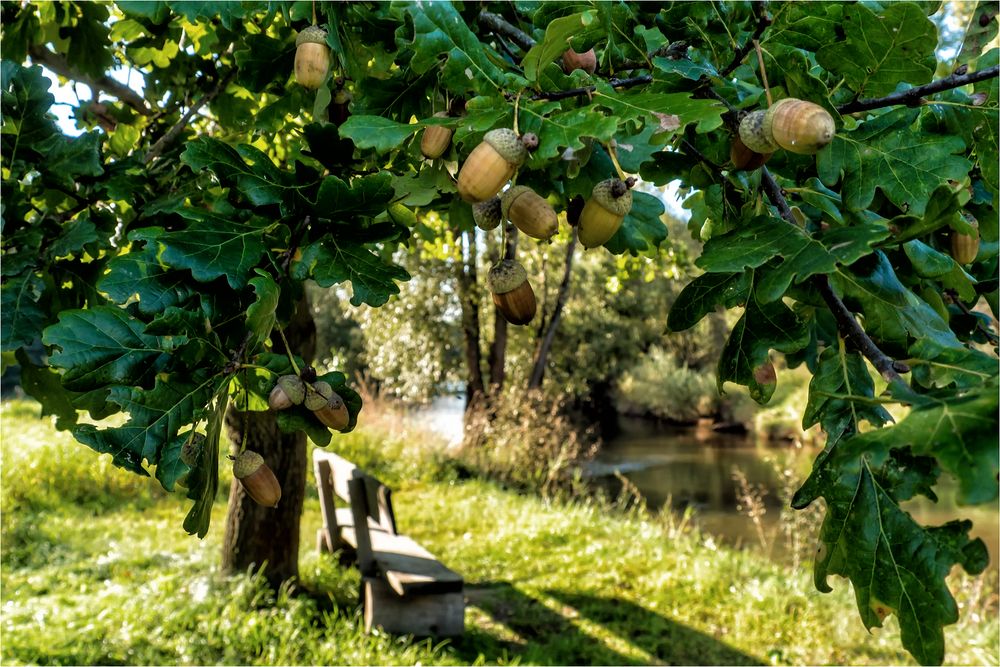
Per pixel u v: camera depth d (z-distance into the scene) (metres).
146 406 1.33
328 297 24.78
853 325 1.39
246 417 5.19
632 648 5.12
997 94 1.49
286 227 1.65
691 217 2.42
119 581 5.54
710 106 1.24
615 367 23.77
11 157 1.99
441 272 16.03
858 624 5.47
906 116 1.48
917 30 1.37
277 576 5.50
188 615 4.80
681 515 10.37
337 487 6.27
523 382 17.61
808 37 1.45
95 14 3.20
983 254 1.82
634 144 1.83
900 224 1.44
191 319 1.37
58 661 4.21
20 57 3.19
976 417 1.04
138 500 8.36
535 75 1.37
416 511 8.87
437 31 1.33
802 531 7.97
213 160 1.54
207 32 2.77
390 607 4.96
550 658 4.89
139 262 1.41
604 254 18.59
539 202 1.57
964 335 2.07
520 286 1.68
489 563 6.83
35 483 7.92
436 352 16.55
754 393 1.57
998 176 1.50
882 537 1.28
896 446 1.07
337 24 1.72
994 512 9.22
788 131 1.31
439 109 1.62
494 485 10.47
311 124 1.76
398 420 12.80
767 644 5.21
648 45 1.53
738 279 1.54
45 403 2.30
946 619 1.22
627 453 16.44
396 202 1.65
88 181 2.11
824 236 1.31
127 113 3.24
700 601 5.85
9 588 5.32
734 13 1.49
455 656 4.82
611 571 6.48
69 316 1.32
